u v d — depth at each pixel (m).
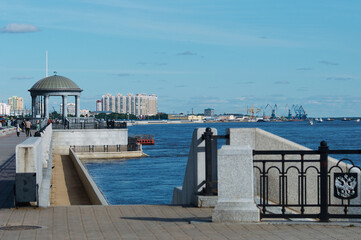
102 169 59.50
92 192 21.31
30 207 11.84
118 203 35.16
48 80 78.81
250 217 9.92
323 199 9.98
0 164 23.77
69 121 74.31
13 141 45.47
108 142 70.56
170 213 11.27
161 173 56.22
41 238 8.74
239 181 9.96
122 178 51.34
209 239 8.63
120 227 9.70
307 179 12.25
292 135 160.50
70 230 9.42
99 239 8.68
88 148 69.00
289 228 9.52
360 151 9.83
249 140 12.59
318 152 10.00
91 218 10.63
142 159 73.00
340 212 11.62
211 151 12.44
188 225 9.86
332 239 8.55
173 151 97.25
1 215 10.97
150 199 37.12
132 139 82.31
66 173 36.81
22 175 11.87
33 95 78.94
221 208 9.98
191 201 12.67
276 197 12.80
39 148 14.85
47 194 13.49
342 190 10.02
